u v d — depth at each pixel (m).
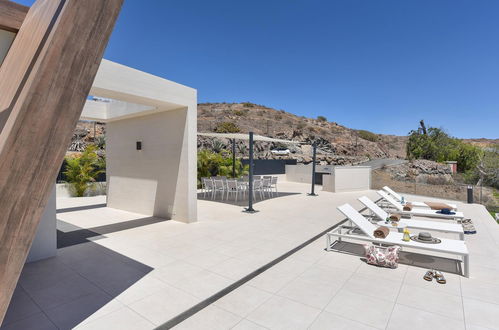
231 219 7.22
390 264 4.09
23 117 1.43
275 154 29.92
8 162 1.43
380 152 48.62
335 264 4.26
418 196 13.39
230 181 10.47
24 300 3.00
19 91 1.68
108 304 2.91
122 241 5.22
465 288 3.44
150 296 3.09
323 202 10.32
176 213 6.94
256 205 9.57
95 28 1.60
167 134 7.05
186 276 3.63
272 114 56.62
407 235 4.38
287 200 10.88
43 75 1.46
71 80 1.55
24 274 3.71
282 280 3.68
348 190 14.14
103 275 3.67
